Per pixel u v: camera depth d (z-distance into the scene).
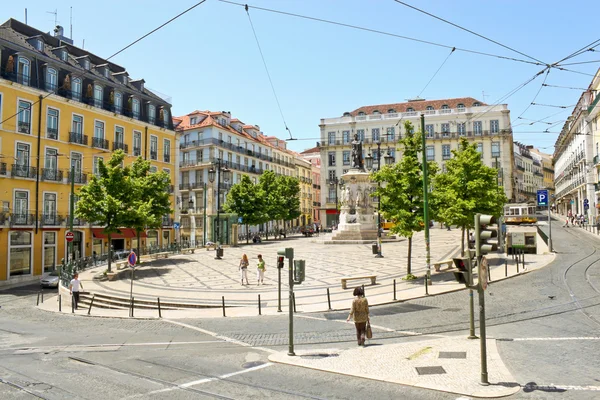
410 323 12.66
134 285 21.95
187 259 32.88
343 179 43.88
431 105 72.69
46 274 32.88
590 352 9.09
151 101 44.19
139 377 8.38
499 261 25.20
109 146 38.81
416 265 25.66
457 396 6.98
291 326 9.78
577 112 56.69
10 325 15.12
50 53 35.53
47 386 7.88
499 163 66.62
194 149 58.66
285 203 58.88
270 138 75.75
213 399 7.12
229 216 53.94
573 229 44.44
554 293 15.60
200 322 14.34
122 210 25.88
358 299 10.55
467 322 12.36
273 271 25.73
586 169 50.59
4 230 30.53
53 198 34.16
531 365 8.39
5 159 30.95
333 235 42.47
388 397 7.04
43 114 33.53
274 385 7.79
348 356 9.51
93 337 12.60
